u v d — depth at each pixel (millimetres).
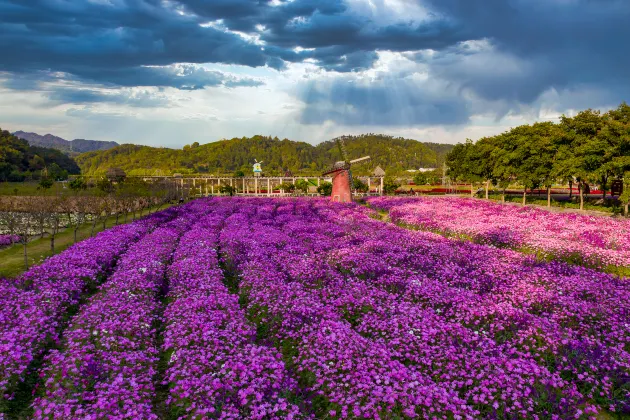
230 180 87750
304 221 30312
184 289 12898
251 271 14922
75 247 18531
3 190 49719
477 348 9086
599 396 8172
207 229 26203
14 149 109312
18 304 10859
